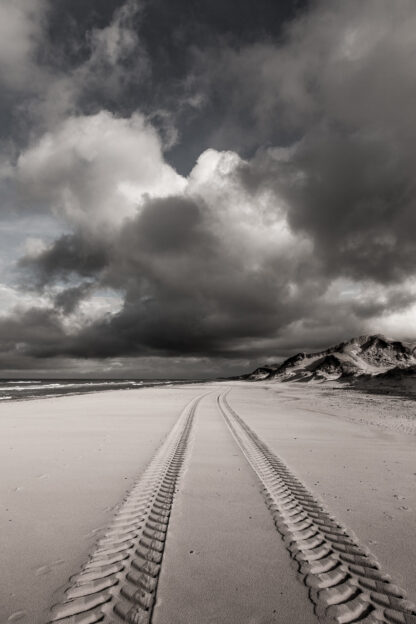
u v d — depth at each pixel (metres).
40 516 4.96
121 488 6.18
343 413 19.61
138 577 3.45
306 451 9.32
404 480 6.73
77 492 5.97
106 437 11.31
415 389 36.06
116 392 44.69
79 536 4.34
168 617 2.87
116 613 2.92
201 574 3.51
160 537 4.32
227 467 7.61
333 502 5.54
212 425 14.36
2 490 6.05
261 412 20.38
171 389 57.94
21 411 19.70
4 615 2.88
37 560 3.77
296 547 4.08
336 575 3.50
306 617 2.88
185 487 6.25
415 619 2.86
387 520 4.86
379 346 117.00
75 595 3.16
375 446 10.05
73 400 29.16
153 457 8.51
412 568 3.65
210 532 4.46
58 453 8.91
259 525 4.68
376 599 3.12
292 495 5.86
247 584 3.34
